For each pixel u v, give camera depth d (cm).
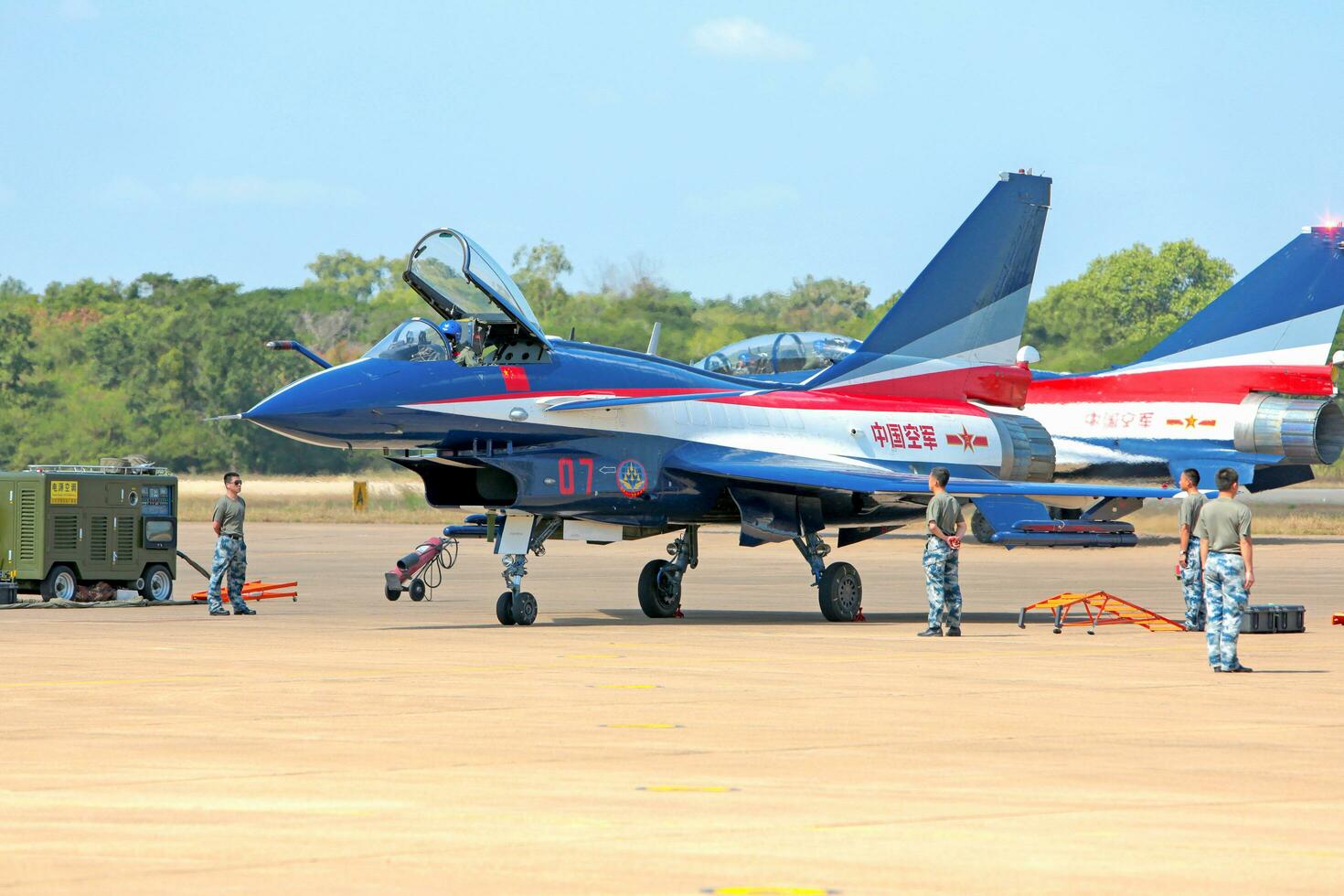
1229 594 3472
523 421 4684
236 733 2492
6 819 1811
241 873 1552
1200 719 2712
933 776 2128
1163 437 9381
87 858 1617
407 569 5591
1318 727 2619
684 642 4188
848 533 5531
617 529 5012
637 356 5072
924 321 5622
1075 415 9588
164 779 2075
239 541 5159
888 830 1773
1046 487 4756
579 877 1547
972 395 5731
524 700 2923
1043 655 3859
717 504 5084
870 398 5472
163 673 3366
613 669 3478
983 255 5725
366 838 1716
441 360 4638
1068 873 1573
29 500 5459
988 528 8094
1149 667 3569
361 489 14762
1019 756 2300
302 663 3594
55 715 2700
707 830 1767
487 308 4672
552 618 5128
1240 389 9300
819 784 2069
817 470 4928
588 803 1927
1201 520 3525
